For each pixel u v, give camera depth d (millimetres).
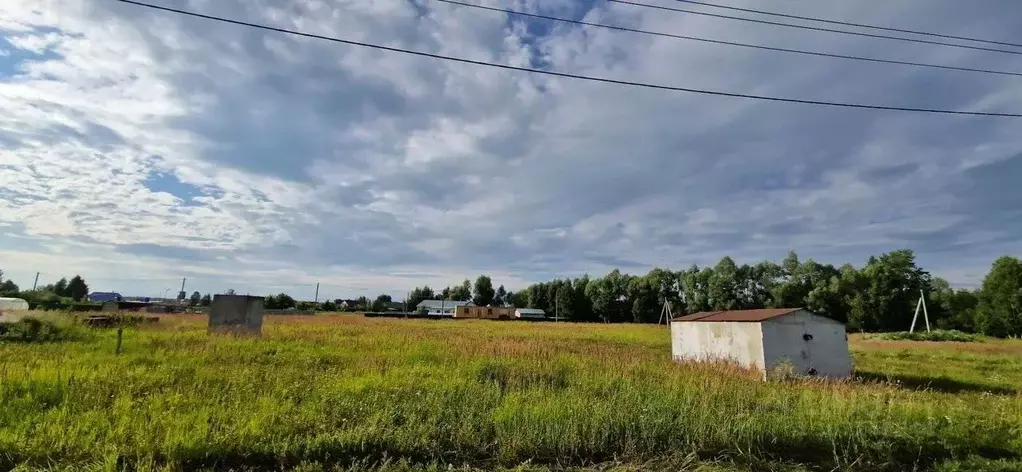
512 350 20031
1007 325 73062
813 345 18438
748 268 102438
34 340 19672
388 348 21375
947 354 29438
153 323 31922
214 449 6988
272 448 7207
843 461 8023
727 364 17812
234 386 10664
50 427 7273
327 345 21953
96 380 10820
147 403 9031
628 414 9062
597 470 7328
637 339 37594
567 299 113625
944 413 10383
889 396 12219
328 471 6812
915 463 8000
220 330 26703
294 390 10695
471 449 7777
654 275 108938
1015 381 18781
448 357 17672
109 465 6098
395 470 6781
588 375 13938
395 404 9617
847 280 83750
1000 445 8914
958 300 84375
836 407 10102
